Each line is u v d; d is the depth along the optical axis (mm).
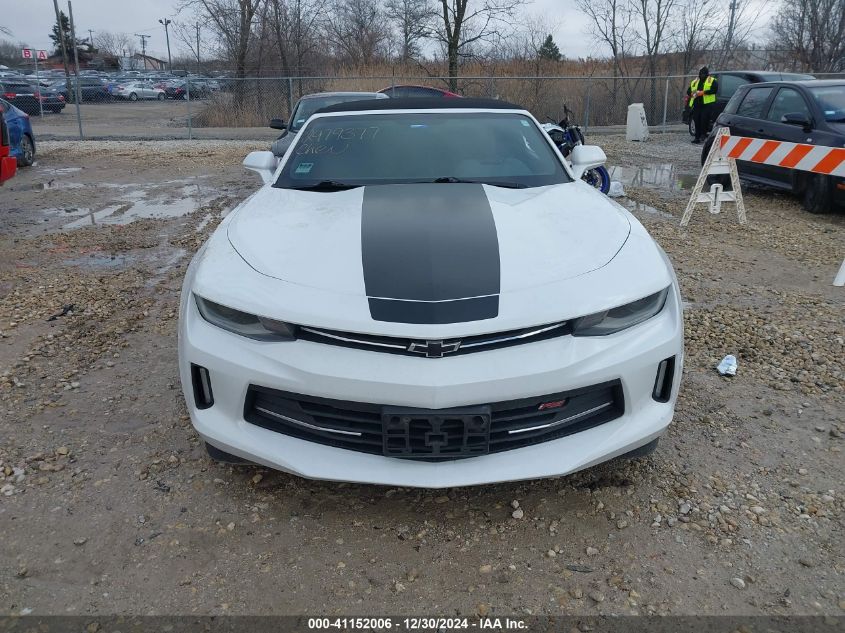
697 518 2582
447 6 22375
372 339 2332
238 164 12891
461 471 2375
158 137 18609
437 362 2291
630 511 2625
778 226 7543
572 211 3096
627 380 2471
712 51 28047
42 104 27250
